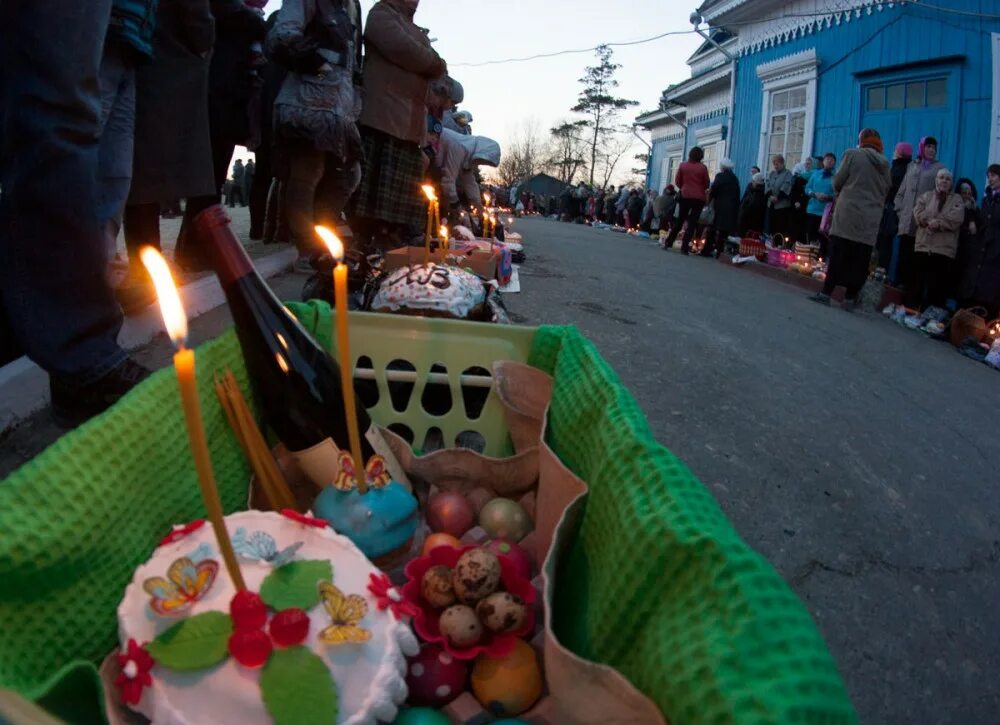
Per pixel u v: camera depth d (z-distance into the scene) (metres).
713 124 18.75
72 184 1.84
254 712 0.83
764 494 2.76
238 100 4.23
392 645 0.93
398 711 1.04
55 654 0.90
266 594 0.92
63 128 1.82
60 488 0.93
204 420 1.32
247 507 1.41
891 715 1.73
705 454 3.02
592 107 57.47
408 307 2.34
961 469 3.43
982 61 10.10
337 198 5.00
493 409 1.97
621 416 1.21
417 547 1.42
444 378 1.97
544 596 0.98
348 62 4.35
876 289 9.07
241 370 1.53
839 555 2.42
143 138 2.96
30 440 2.05
